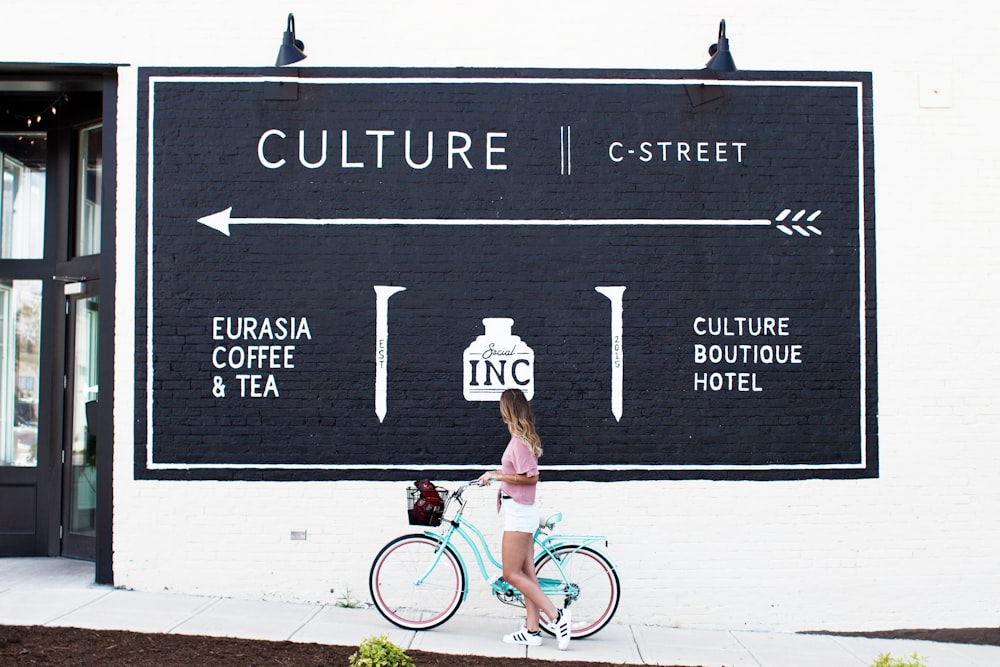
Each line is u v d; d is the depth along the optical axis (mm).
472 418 7262
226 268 7301
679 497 7258
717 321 7344
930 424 7344
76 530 8305
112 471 7293
